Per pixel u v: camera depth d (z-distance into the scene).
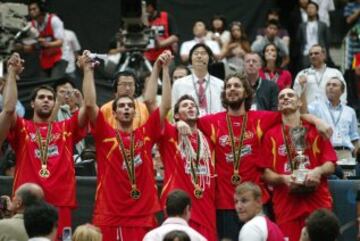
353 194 21.83
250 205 18.47
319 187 20.88
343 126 24.52
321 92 26.64
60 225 20.55
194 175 20.83
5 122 20.50
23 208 18.55
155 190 20.81
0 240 18.31
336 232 16.16
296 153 20.91
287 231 20.86
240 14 35.03
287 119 21.12
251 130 21.12
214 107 23.78
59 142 20.83
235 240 21.00
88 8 34.69
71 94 24.23
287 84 27.22
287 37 32.19
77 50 32.03
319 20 32.97
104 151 20.73
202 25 31.05
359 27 33.28
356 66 30.78
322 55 26.78
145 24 27.72
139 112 21.66
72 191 20.72
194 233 18.38
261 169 21.06
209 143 21.09
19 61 20.64
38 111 20.92
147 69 27.36
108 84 29.02
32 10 31.02
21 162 20.72
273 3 35.09
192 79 23.94
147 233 19.25
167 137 21.00
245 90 21.25
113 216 20.55
